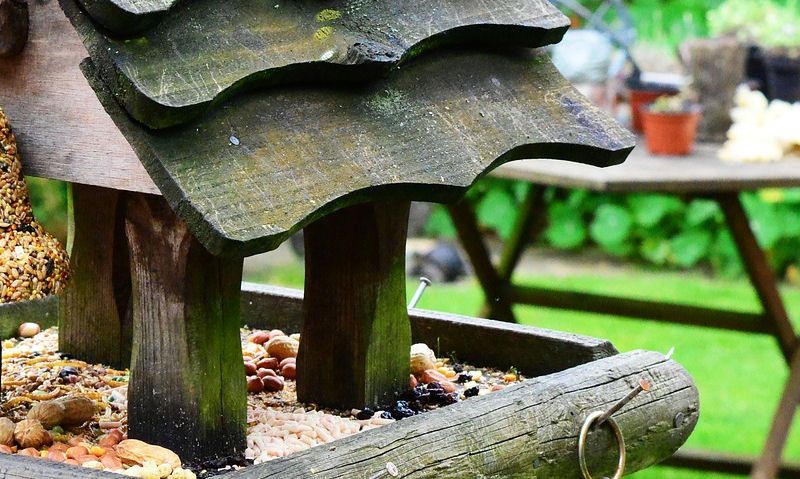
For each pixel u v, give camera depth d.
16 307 1.50
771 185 1.84
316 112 1.16
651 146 2.00
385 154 1.17
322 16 1.19
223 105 1.13
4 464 1.10
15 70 1.19
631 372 1.31
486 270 2.16
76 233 1.41
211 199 1.09
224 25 1.14
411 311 1.47
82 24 1.10
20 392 1.32
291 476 1.10
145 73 1.10
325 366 1.32
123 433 1.22
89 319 1.42
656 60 2.79
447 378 1.39
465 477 1.17
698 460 2.08
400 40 1.20
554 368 1.39
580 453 1.24
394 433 1.16
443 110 1.22
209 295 1.19
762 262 1.97
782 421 1.94
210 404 1.19
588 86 2.34
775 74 2.37
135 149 1.10
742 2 3.09
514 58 1.30
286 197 1.11
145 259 1.19
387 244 1.31
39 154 1.19
